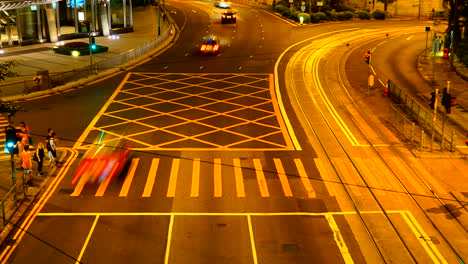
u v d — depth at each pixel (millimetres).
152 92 42375
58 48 55281
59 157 28078
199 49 60594
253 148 29625
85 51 54562
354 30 76438
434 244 19156
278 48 61281
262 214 21578
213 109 37656
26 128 27609
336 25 80938
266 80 46594
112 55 54938
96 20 66750
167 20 77688
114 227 20406
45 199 22984
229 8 94188
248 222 20844
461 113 36375
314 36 70062
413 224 20750
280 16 87375
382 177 25516
